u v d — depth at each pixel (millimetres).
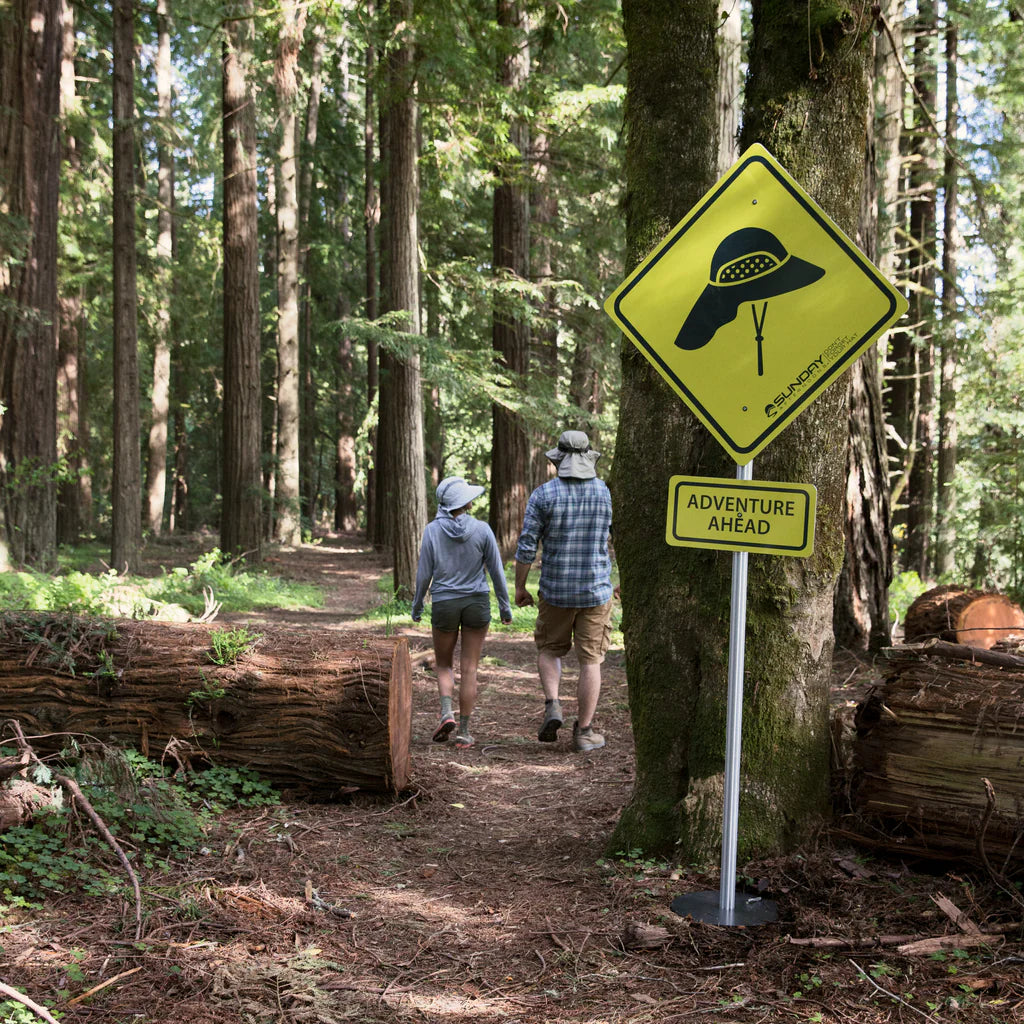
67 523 22531
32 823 3570
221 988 2654
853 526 7379
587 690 5988
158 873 3479
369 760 4508
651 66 3973
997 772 3275
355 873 3705
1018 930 2920
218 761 4590
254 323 18047
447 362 12797
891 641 7465
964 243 17281
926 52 14297
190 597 11969
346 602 15172
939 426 18344
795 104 3666
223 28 16234
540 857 3979
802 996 2629
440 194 15180
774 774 3641
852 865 3428
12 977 2627
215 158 25156
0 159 11914
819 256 3146
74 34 19438
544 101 12930
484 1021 2557
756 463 3738
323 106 27219
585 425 16453
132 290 15578
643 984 2758
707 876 3492
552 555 5953
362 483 31359
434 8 10773
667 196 3934
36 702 4543
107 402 28844
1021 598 7523
